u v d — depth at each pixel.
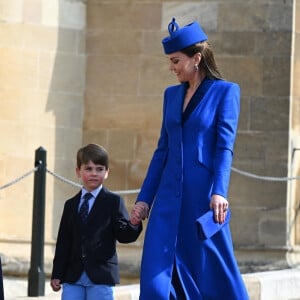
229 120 14.21
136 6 27.23
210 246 14.11
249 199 26.86
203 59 14.52
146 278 13.87
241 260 26.56
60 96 26.94
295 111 27.27
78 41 27.17
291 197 27.11
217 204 13.71
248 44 26.86
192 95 14.50
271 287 22.88
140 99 27.16
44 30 26.77
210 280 14.12
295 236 27.33
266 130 26.81
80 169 16.02
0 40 26.44
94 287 15.79
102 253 15.84
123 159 27.22
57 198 26.72
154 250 14.02
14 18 26.53
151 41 27.14
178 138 14.36
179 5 27.08
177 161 14.32
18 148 26.47
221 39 26.95
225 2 26.92
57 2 26.94
